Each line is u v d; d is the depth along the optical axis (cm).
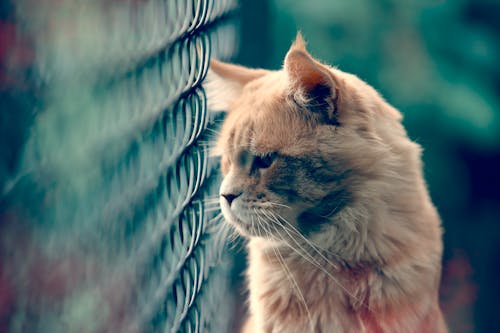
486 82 187
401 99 183
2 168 44
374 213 99
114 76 73
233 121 102
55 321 54
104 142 69
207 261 101
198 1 88
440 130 187
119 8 74
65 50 56
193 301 91
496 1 185
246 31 132
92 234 65
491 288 209
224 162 103
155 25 81
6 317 45
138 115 78
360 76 179
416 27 183
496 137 186
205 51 94
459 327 207
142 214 79
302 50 97
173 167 86
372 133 100
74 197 59
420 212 101
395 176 100
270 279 103
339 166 99
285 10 173
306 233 101
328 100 98
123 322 75
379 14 179
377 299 99
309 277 101
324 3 174
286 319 102
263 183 99
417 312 99
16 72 46
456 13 186
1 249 44
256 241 105
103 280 69
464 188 198
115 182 73
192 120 91
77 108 59
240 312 130
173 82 85
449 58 185
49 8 51
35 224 50
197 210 94
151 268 81
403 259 99
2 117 44
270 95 101
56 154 54
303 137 99
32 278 49
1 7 44
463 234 206
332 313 100
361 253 99
